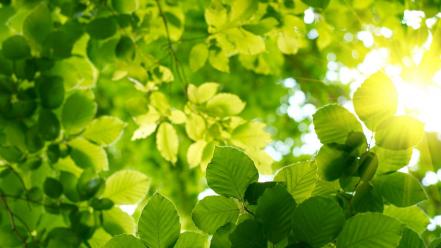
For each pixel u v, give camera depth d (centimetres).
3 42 146
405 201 119
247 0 163
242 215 117
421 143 131
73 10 160
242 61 255
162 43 179
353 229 111
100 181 146
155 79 175
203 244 116
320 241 112
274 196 113
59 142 149
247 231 113
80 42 155
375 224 111
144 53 173
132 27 162
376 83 116
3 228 145
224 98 166
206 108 167
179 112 172
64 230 144
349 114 117
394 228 111
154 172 339
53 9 162
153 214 115
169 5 181
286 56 301
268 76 350
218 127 169
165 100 172
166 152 172
